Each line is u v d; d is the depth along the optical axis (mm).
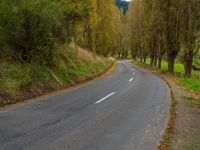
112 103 14500
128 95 17484
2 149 7277
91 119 10906
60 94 16953
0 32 17625
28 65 18328
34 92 16344
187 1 33281
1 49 17297
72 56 29484
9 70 16000
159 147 8000
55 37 21984
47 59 20969
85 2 30484
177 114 12727
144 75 34938
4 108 12273
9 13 17422
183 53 33688
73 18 24922
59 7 20047
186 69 33844
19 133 8703
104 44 52188
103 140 8375
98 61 44125
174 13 37062
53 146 7664
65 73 22609
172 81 29422
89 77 28047
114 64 64000
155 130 9766
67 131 9156
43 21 18672
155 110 13266
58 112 11875
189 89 23047
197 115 12852
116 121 10773
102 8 50844
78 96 16344
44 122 10125
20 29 18156
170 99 16812
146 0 44750
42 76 18641
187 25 33281
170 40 38406
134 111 12766
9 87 14578
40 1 18047
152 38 49062
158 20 39969
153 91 20000
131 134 9141
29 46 18906
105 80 26859
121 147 7816
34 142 7926
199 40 32938
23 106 12852
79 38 42125
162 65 71188
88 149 7531
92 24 43750
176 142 8633
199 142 8758
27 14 17969
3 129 9047
